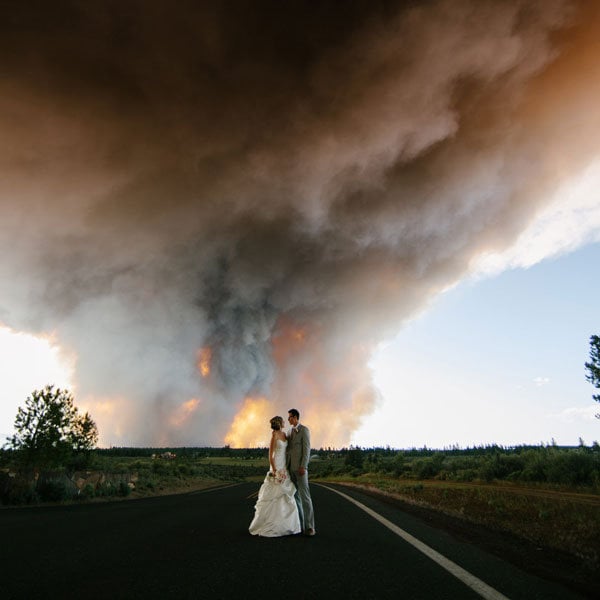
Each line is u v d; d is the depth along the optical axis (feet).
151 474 99.19
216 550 16.62
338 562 14.53
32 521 26.40
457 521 25.46
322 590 11.46
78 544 18.20
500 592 11.34
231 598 10.83
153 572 13.34
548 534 19.95
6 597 10.91
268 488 20.63
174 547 17.37
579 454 56.44
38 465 50.34
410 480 89.35
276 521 19.99
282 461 20.68
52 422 51.47
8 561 14.98
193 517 28.30
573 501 34.76
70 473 53.11
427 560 14.85
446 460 108.37
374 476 127.34
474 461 90.89
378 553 15.98
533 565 14.38
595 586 12.07
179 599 10.74
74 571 13.53
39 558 15.46
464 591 11.41
